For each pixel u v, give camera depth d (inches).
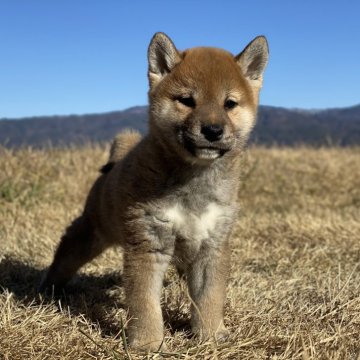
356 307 29.7
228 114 28.5
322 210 57.8
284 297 32.2
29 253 39.5
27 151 67.8
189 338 28.3
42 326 27.0
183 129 27.3
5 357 24.3
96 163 68.1
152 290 27.3
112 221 30.3
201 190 27.4
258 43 30.3
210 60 29.1
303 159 83.1
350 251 41.5
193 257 28.4
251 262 40.3
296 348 25.2
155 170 27.2
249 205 60.0
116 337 27.5
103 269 38.0
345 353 24.9
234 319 29.2
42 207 51.8
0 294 30.9
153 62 29.7
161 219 27.2
